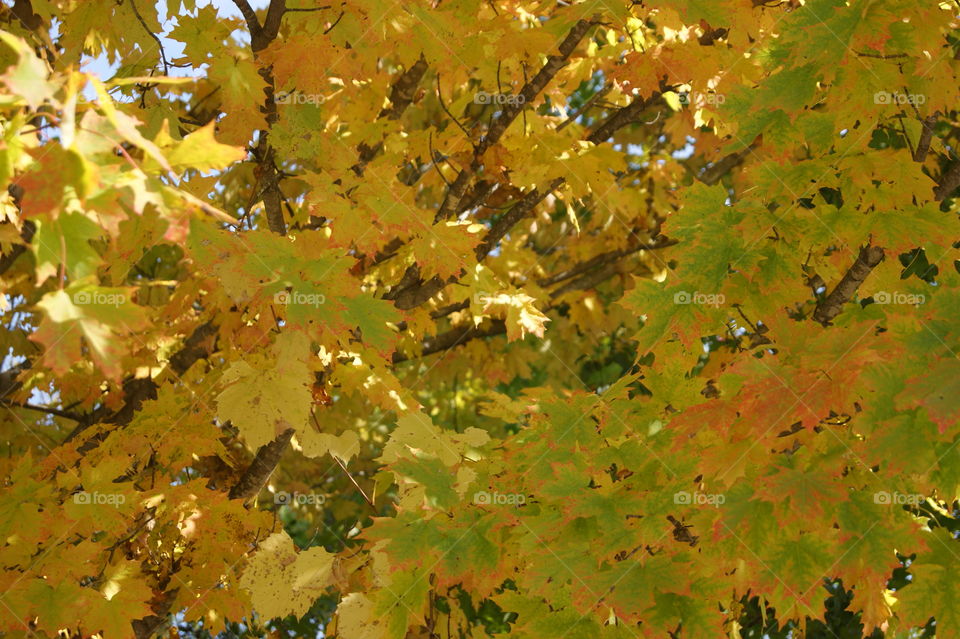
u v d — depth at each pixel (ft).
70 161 6.72
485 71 16.96
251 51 14.70
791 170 12.29
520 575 12.92
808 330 10.77
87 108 7.61
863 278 12.63
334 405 22.88
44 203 6.59
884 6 11.10
